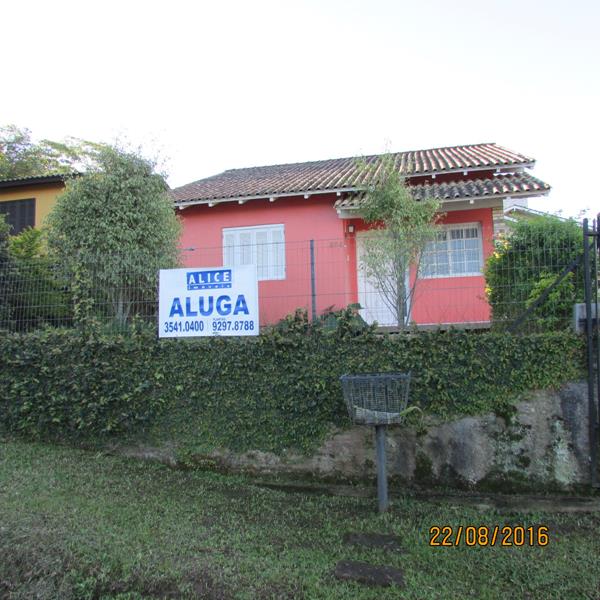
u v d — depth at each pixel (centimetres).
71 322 670
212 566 364
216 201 1132
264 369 582
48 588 337
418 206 812
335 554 397
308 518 467
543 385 518
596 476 495
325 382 560
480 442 523
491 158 1140
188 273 631
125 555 373
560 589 349
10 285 696
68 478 534
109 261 697
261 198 1119
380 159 985
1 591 342
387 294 777
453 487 524
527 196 943
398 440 540
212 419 592
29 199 1331
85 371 634
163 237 855
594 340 513
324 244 1039
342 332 567
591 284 525
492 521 462
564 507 490
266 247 1134
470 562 387
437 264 942
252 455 576
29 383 656
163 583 343
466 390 533
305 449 561
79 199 821
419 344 548
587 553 400
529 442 515
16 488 494
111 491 508
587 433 504
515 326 550
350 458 551
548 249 562
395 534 433
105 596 335
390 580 356
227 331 610
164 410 608
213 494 519
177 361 609
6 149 2414
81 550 374
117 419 616
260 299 950
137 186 843
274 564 375
